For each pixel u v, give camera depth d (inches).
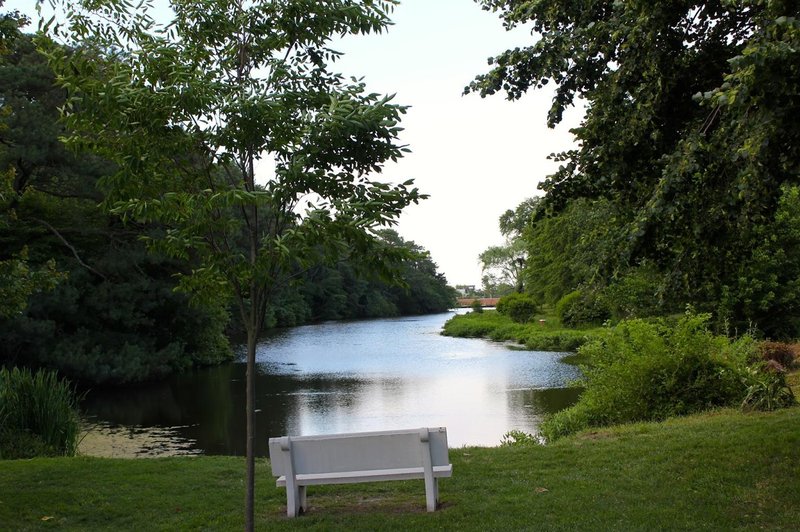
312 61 214.5
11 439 406.6
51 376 449.7
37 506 262.8
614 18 267.9
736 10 263.6
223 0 200.4
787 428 320.8
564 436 433.4
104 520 249.8
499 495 258.8
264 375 1150.3
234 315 2114.9
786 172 219.6
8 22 425.1
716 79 274.4
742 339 479.5
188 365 1348.4
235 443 620.7
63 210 1112.2
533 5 285.9
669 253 257.3
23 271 446.0
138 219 190.2
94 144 190.4
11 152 931.3
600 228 294.8
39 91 1000.9
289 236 173.9
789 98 188.7
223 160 194.5
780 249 798.5
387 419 696.4
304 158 185.6
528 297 2273.6
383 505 255.3
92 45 198.5
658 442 326.6
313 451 243.1
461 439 576.1
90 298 1157.7
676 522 214.8
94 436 668.7
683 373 448.8
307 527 229.9
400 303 4264.3
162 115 183.0
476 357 1321.4
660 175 265.1
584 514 228.2
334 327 2733.8
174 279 1309.1
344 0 204.7
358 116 185.9
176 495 280.8
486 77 294.0
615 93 266.2
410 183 193.5
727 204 216.5
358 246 187.0
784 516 216.4
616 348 489.1
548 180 289.7
